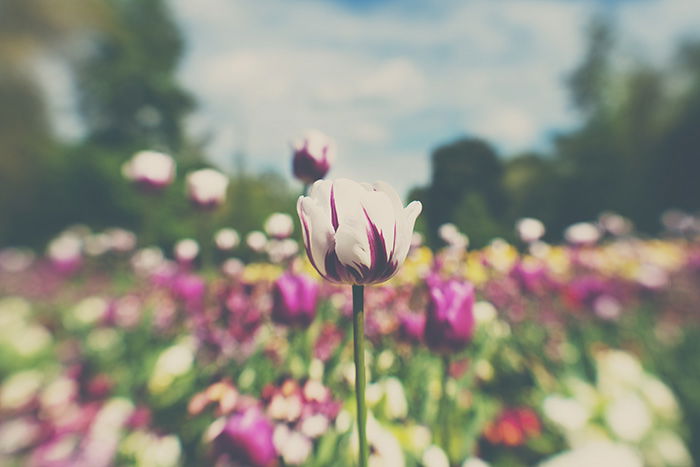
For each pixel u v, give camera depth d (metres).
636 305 1.23
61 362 1.19
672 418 0.81
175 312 0.97
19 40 6.75
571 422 0.70
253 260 1.01
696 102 6.52
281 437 0.48
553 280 1.09
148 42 8.09
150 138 7.87
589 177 6.58
